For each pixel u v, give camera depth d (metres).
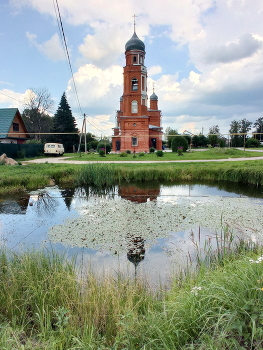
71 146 46.81
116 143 38.22
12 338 2.22
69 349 2.10
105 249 5.20
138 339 2.29
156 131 38.91
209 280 2.95
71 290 3.19
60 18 7.33
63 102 46.69
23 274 3.39
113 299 2.92
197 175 14.09
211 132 78.88
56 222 7.00
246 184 12.52
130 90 33.91
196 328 2.31
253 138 50.19
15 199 9.73
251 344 1.84
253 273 2.62
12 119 28.20
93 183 12.74
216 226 6.45
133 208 8.29
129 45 33.50
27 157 28.44
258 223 6.60
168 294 3.13
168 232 6.11
